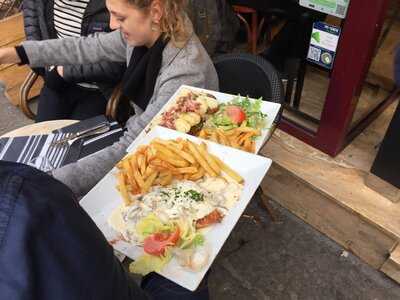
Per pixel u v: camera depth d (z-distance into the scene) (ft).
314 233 5.87
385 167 4.91
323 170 5.56
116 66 5.29
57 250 1.49
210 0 6.12
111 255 1.75
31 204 1.45
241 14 7.10
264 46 6.93
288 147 5.89
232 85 4.63
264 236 5.86
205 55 4.18
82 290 1.56
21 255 1.40
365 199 5.18
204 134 3.40
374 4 4.12
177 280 2.56
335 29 4.69
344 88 4.93
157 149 3.20
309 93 5.82
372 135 5.90
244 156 3.12
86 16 5.55
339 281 5.34
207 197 2.95
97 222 2.89
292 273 5.46
